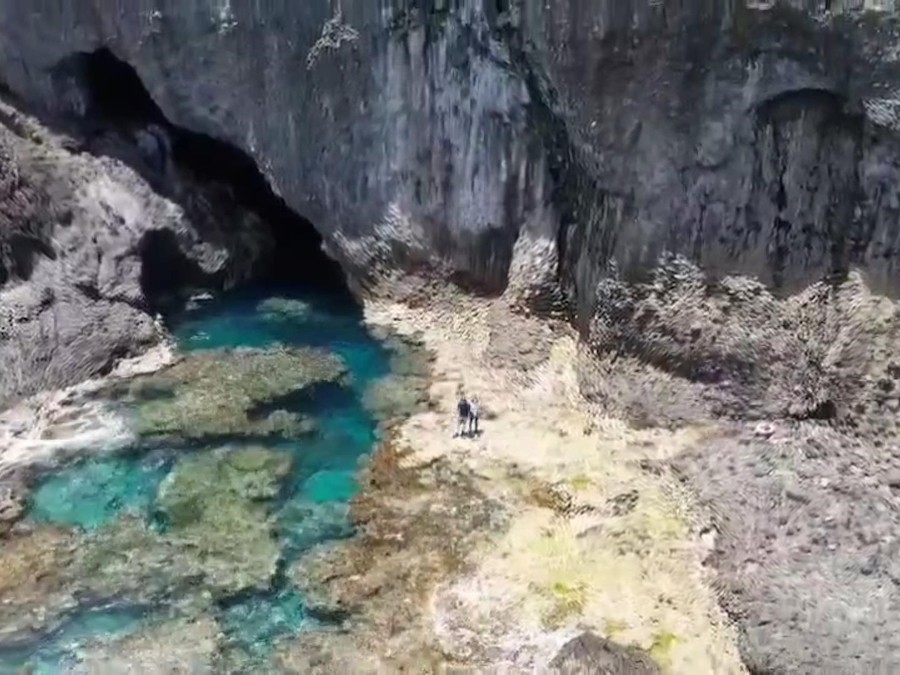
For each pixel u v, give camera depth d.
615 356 27.33
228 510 24.80
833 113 24.30
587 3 25.62
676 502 23.97
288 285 34.19
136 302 30.86
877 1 22.61
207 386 28.81
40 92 32.41
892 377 23.70
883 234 24.03
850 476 23.20
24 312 28.91
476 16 28.83
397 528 24.20
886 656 19.31
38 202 30.30
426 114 30.59
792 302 25.36
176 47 31.27
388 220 32.03
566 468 25.44
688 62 25.03
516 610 21.83
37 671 20.83
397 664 20.88
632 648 20.67
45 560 23.41
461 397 28.30
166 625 21.89
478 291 31.48
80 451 26.47
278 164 32.56
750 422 25.58
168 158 33.84
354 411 27.98
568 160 28.95
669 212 26.31
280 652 21.23
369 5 29.84
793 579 21.19
